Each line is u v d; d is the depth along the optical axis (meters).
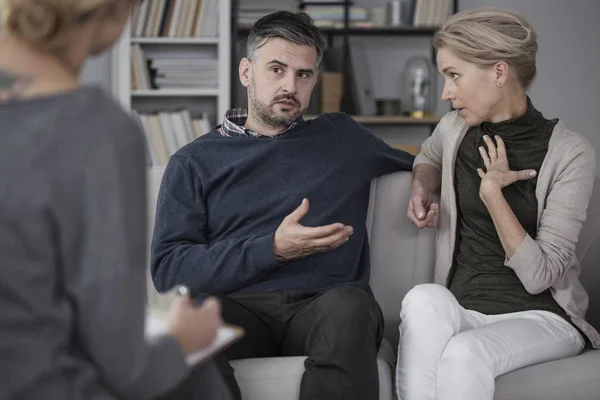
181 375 1.32
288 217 2.36
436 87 6.66
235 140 2.62
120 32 1.36
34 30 1.25
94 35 1.32
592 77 6.76
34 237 1.16
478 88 2.41
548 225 2.37
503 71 2.40
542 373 2.19
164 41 6.00
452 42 2.40
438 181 2.71
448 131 2.60
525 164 2.44
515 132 2.44
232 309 2.39
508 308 2.39
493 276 2.43
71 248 1.19
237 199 2.56
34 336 1.17
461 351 2.09
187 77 6.02
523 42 2.38
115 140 1.21
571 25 6.75
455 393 2.09
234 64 6.16
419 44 6.70
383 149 2.79
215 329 1.44
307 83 2.66
